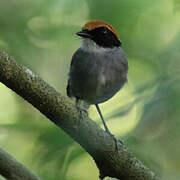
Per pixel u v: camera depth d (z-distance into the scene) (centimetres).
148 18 1338
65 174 1059
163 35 1369
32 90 733
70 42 1373
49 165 1067
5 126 1117
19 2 1378
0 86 1449
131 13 1261
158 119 1240
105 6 1259
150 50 1345
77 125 773
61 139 1068
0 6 1375
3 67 714
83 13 1318
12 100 1445
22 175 716
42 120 1148
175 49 1328
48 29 1347
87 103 1186
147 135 1256
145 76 1330
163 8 1312
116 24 1273
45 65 1432
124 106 1141
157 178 833
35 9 1327
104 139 794
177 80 1169
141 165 826
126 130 1148
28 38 1352
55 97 746
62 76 1499
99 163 826
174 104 1138
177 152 1334
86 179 1192
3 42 1325
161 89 1156
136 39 1342
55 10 1320
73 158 1059
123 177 831
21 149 1176
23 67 729
